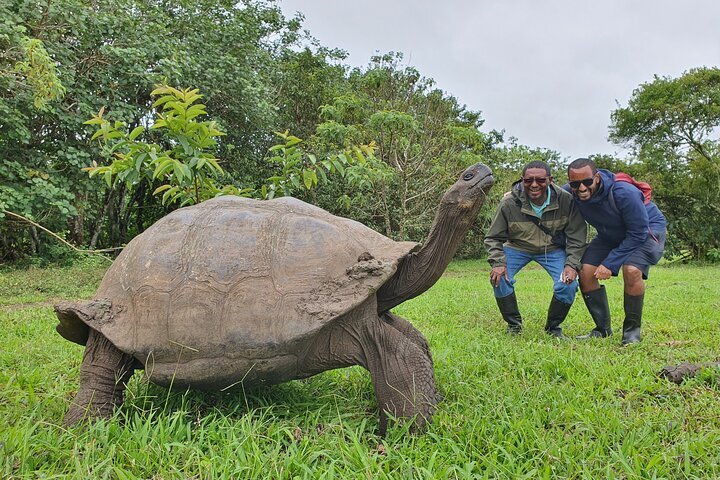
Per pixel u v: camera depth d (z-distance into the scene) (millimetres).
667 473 2223
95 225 13805
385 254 2922
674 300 7793
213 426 2629
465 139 13594
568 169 4895
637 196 4828
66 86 10359
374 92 13992
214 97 12883
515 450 2426
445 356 3979
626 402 3121
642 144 21469
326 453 2365
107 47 10734
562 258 5461
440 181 13781
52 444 2389
